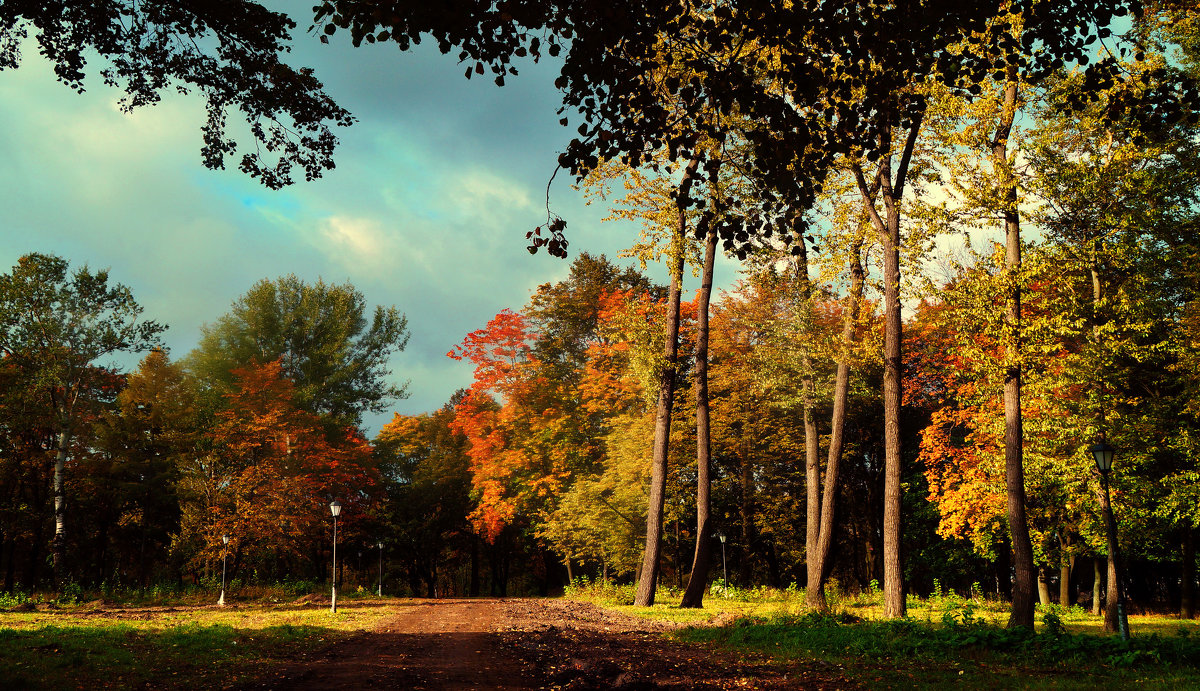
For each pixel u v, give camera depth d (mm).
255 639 14133
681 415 32781
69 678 8812
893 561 16781
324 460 37281
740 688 8664
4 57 11336
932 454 24516
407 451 50312
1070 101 8672
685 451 33625
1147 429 18672
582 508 32562
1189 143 16719
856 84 7773
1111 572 18156
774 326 25094
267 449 35312
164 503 41500
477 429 39469
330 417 43375
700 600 22656
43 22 10750
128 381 40688
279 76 11875
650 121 7512
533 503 38688
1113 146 16781
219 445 32844
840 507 36594
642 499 32469
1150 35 14586
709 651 12453
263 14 11250
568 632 16203
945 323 16219
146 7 11031
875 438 35562
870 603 24125
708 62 7461
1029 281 15719
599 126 7488
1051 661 10211
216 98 12273
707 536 23109
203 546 32656
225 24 11219
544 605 27031
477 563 55219
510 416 37562
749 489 35188
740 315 32562
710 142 10281
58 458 29109
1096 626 18719
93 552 42844
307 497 34375
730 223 8000
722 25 7305
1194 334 18484
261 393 35438
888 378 17328
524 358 39062
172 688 8641
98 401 37750
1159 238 19281
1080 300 18750
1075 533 23125
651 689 8617
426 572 55812
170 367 43406
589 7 6590
